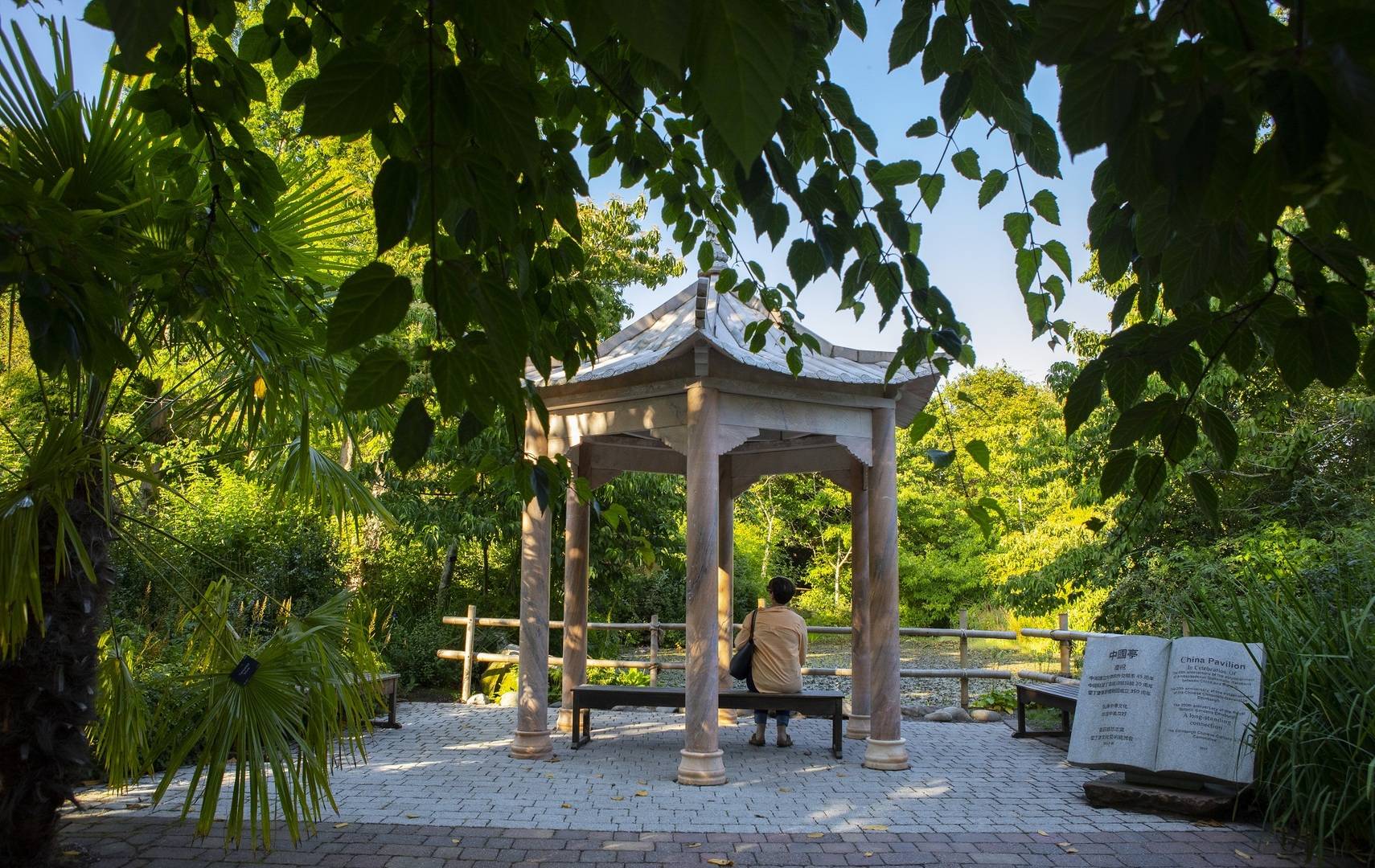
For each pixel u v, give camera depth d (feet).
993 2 6.06
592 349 10.27
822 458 25.90
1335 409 30.55
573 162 8.11
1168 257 4.77
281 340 13.61
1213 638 17.24
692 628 18.86
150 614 24.94
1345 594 16.96
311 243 14.51
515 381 4.56
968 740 24.49
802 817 15.98
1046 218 8.47
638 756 21.40
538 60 9.07
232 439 15.78
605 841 14.28
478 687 33.76
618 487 39.86
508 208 4.78
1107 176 6.66
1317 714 14.67
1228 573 25.43
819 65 7.35
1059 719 28.48
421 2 5.09
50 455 11.27
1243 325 5.35
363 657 14.10
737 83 2.28
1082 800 17.34
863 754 21.99
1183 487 32.04
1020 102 6.80
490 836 14.44
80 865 12.53
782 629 22.41
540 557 21.52
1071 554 36.17
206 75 8.66
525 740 21.06
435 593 40.40
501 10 3.50
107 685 13.26
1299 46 3.02
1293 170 3.09
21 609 10.48
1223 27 3.41
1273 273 4.91
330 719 12.94
